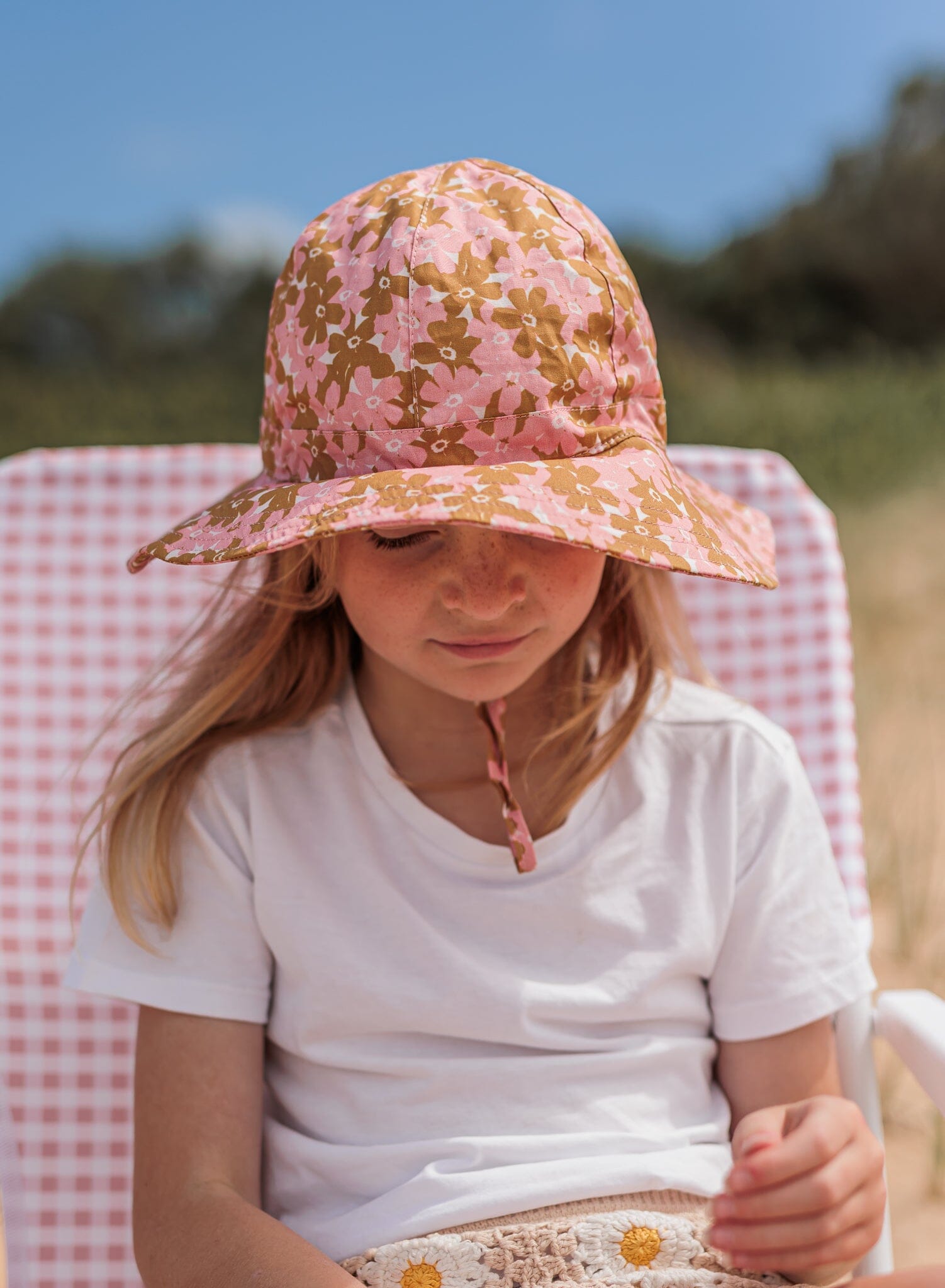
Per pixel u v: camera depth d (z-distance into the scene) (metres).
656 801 1.12
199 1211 0.96
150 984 1.04
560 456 0.92
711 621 1.46
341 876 1.07
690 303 14.20
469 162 1.01
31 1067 1.35
